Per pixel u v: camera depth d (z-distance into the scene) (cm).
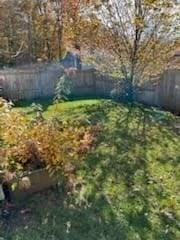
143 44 866
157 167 526
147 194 442
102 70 973
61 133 453
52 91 1183
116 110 863
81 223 376
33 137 429
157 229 367
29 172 414
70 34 984
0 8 1850
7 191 412
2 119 438
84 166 522
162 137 665
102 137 655
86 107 899
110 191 448
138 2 820
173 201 425
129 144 621
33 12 1831
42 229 365
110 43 900
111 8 855
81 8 915
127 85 951
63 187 443
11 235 355
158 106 968
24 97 1191
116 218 385
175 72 911
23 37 1914
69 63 1287
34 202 412
